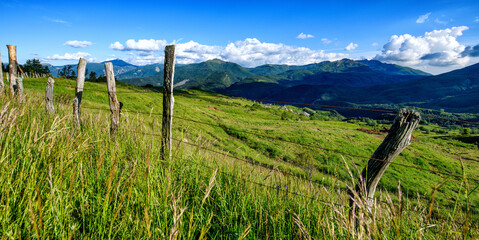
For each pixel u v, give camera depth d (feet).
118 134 13.26
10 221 6.00
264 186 10.84
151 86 351.05
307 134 186.29
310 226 8.86
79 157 8.15
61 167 6.18
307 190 10.22
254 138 135.44
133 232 6.68
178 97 350.23
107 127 13.28
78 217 7.05
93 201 7.27
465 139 257.55
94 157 10.33
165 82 12.06
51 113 15.38
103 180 8.54
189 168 11.18
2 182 6.44
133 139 11.86
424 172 113.19
